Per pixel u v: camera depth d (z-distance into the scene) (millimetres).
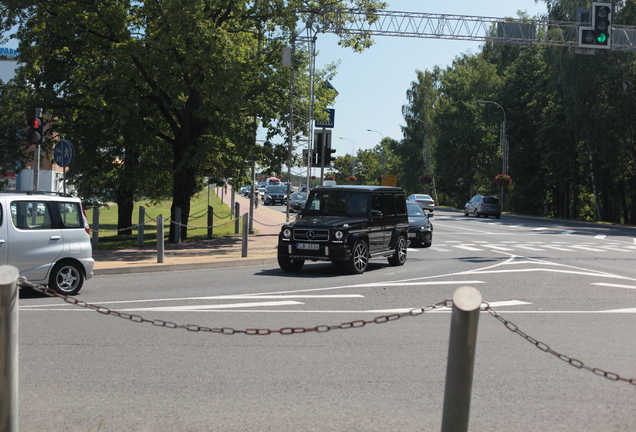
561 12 50156
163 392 5359
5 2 20688
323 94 27406
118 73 20562
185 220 24047
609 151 46844
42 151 23234
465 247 23297
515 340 7637
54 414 4789
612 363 6551
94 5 20609
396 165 119125
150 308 9562
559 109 54719
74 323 8312
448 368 3600
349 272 14719
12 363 3891
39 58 22094
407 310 9648
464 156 79625
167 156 26297
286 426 4555
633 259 19047
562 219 52938
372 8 27172
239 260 16922
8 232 10578
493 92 72750
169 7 19578
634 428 4633
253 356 6656
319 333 7895
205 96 22578
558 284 12992
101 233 30422
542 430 4570
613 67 46375
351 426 4570
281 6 23422
